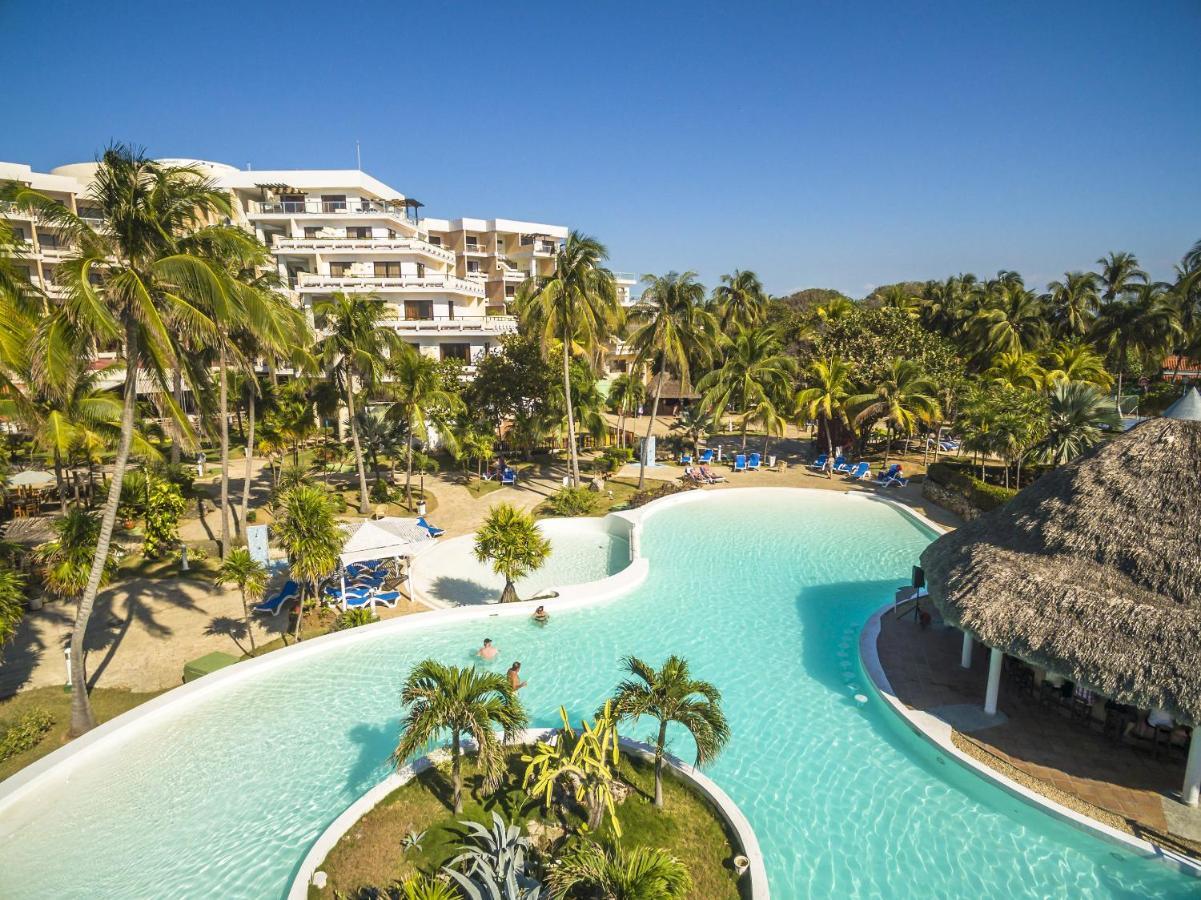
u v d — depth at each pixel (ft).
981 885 32.65
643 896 26.12
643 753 41.75
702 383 147.23
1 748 42.45
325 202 166.71
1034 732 43.86
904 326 145.59
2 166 149.38
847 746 44.04
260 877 33.12
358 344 95.61
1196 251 183.93
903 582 74.33
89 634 60.39
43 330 41.93
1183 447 44.78
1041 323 182.91
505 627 61.16
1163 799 37.47
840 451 140.97
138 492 85.97
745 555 83.61
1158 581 39.96
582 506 100.48
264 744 43.96
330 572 61.16
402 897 29.53
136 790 39.45
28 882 32.81
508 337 132.98
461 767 40.16
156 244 46.85
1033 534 47.55
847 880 32.94
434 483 120.37
